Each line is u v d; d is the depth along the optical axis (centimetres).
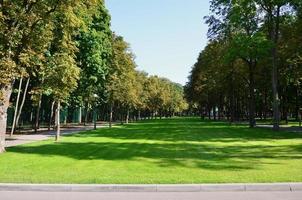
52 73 3031
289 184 1212
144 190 1197
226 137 3481
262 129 4806
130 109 9500
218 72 6084
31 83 4422
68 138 3503
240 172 1457
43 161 1812
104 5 5106
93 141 3112
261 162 1759
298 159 1867
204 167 1602
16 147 2548
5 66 2045
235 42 4819
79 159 1894
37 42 2366
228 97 8119
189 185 1203
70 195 1131
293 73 5444
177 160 1845
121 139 3338
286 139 3192
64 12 2428
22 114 6775
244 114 10112
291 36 4703
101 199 1076
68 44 3031
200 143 2848
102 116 10506
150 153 2164
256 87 6831
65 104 5150
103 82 5428
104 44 5197
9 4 2186
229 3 5184
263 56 4925
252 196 1109
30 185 1209
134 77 7394
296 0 4294
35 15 2277
